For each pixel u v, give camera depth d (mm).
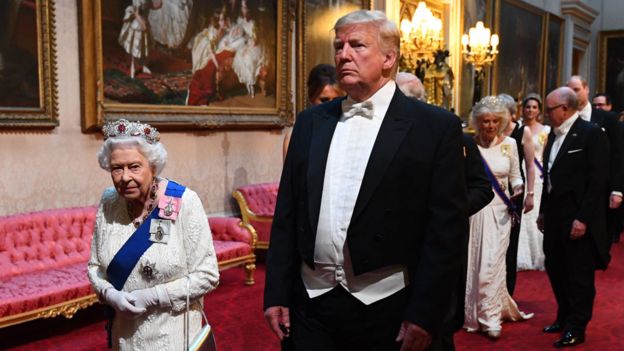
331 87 3922
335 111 2479
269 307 2432
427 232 2234
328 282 2346
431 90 10820
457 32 12586
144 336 2479
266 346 4664
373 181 2246
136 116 6379
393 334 2307
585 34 19703
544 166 4863
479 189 3195
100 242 2564
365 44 2281
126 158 2410
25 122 5445
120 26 6219
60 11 5770
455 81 12602
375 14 2314
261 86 8109
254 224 7570
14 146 5465
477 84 11430
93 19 5945
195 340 2562
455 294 2502
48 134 5730
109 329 2643
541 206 4949
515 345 4719
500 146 4918
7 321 4387
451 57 12562
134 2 6352
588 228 4551
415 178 2248
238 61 7707
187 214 2533
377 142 2285
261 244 7523
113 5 6133
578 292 4660
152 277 2469
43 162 5707
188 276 2520
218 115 7391
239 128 7848
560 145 4762
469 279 4973
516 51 15094
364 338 2336
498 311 4902
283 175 2562
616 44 19797
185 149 7113
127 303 2408
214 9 7324
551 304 5938
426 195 2266
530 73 15984
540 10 16234
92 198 6180
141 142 2434
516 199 5012
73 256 5543
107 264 2508
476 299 4926
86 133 6066
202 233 2557
